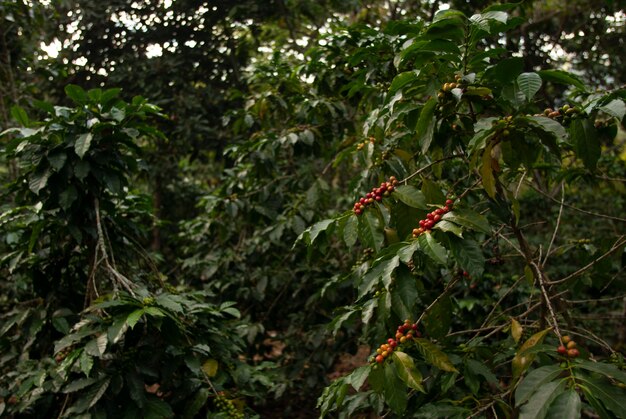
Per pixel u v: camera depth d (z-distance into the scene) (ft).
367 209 5.61
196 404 7.96
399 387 4.76
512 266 14.61
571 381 3.76
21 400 8.66
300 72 11.84
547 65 18.57
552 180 9.16
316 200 11.55
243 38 23.00
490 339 9.76
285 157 14.53
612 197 17.98
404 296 4.75
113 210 9.27
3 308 12.10
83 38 22.13
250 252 13.94
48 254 9.66
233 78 22.85
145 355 8.07
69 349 8.01
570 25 19.22
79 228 8.83
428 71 5.71
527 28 17.95
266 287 13.97
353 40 10.76
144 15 22.20
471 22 4.99
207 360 8.43
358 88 9.15
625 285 7.27
